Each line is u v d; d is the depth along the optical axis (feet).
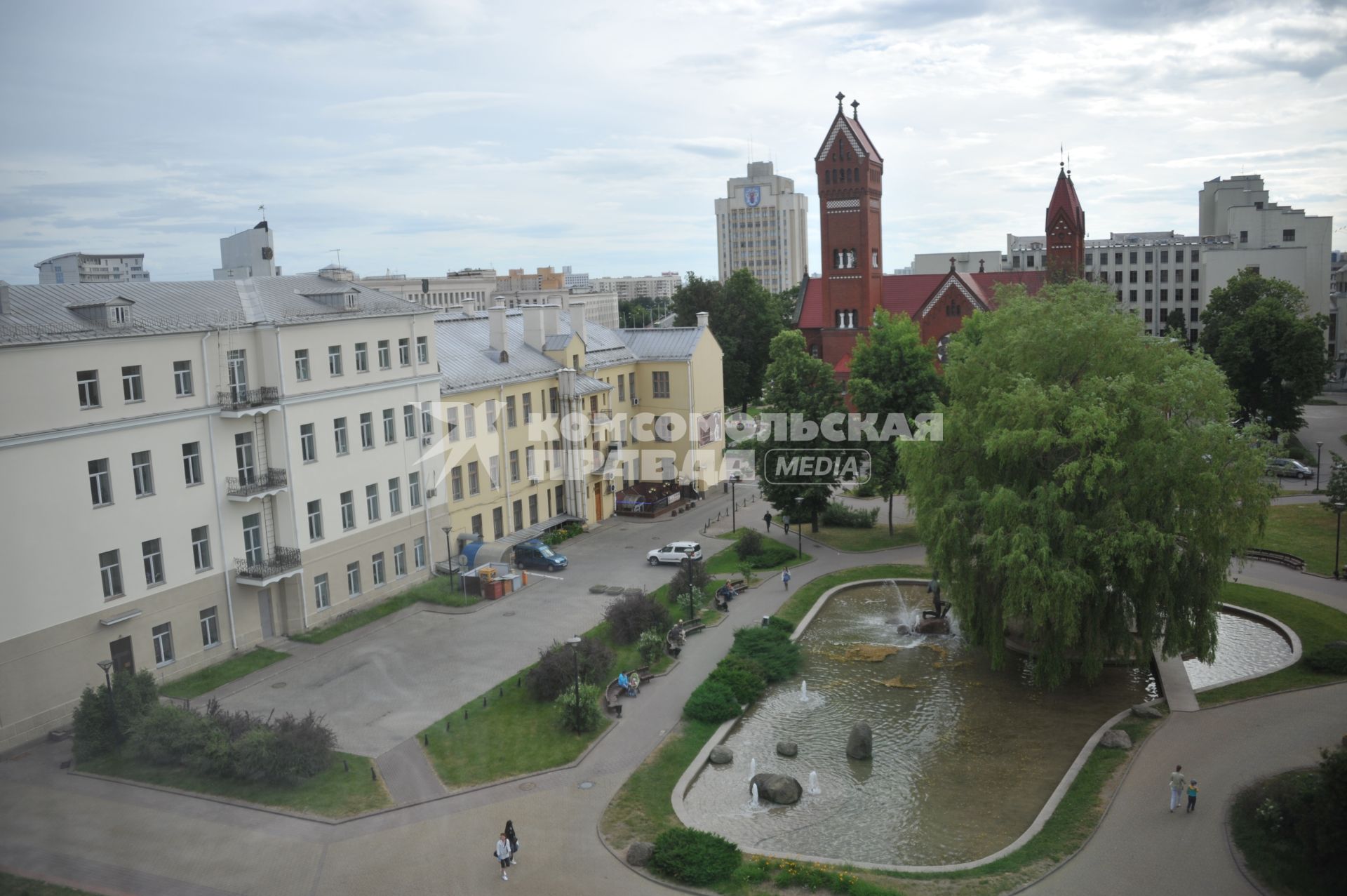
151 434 129.49
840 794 107.96
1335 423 340.18
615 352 252.42
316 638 152.05
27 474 113.29
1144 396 129.18
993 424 140.97
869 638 159.02
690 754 115.65
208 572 139.03
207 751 105.29
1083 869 88.99
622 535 222.07
